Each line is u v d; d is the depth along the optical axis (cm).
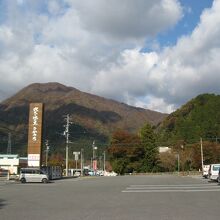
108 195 2903
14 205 2236
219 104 13425
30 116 7312
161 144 13788
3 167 10625
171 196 2762
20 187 4184
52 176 6488
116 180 5909
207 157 11388
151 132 11962
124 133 12050
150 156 11812
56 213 1827
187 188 3641
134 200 2469
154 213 1783
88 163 16300
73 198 2673
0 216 1728
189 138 12988
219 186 3909
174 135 13875
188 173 9950
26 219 1622
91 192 3253
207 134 12619
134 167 11781
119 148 11862
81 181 5756
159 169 11938
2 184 4956
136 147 11800
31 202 2414
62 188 3909
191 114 13962
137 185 4272
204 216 1667
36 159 7175
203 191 3244
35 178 5369
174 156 12125
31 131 7269
